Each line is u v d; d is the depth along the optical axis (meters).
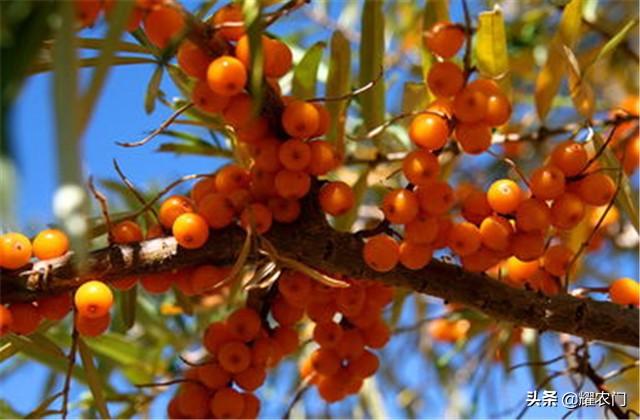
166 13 0.31
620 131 0.46
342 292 0.35
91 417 0.42
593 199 0.34
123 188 0.45
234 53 0.32
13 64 0.27
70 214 0.26
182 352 0.47
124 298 0.38
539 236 0.34
